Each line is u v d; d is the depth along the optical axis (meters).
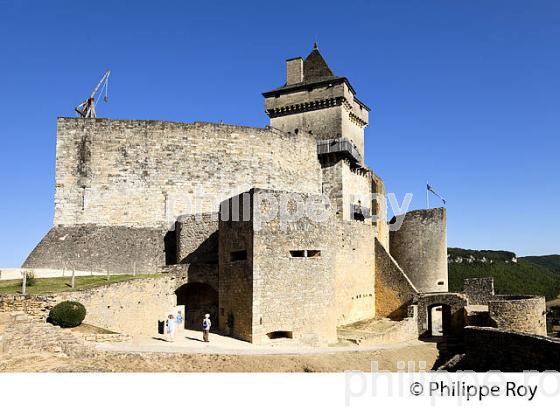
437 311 43.75
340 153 46.22
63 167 34.91
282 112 51.97
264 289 25.30
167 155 36.50
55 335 18.25
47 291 21.45
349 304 37.16
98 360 17.94
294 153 43.41
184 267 29.94
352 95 52.66
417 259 47.78
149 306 26.67
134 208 35.34
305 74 52.66
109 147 35.56
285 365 21.20
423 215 48.03
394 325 34.59
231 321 26.55
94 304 22.39
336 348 26.48
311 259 27.28
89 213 34.72
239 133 39.19
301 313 26.41
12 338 17.23
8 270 29.27
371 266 40.97
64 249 32.97
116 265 32.50
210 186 37.44
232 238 27.08
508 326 32.97
